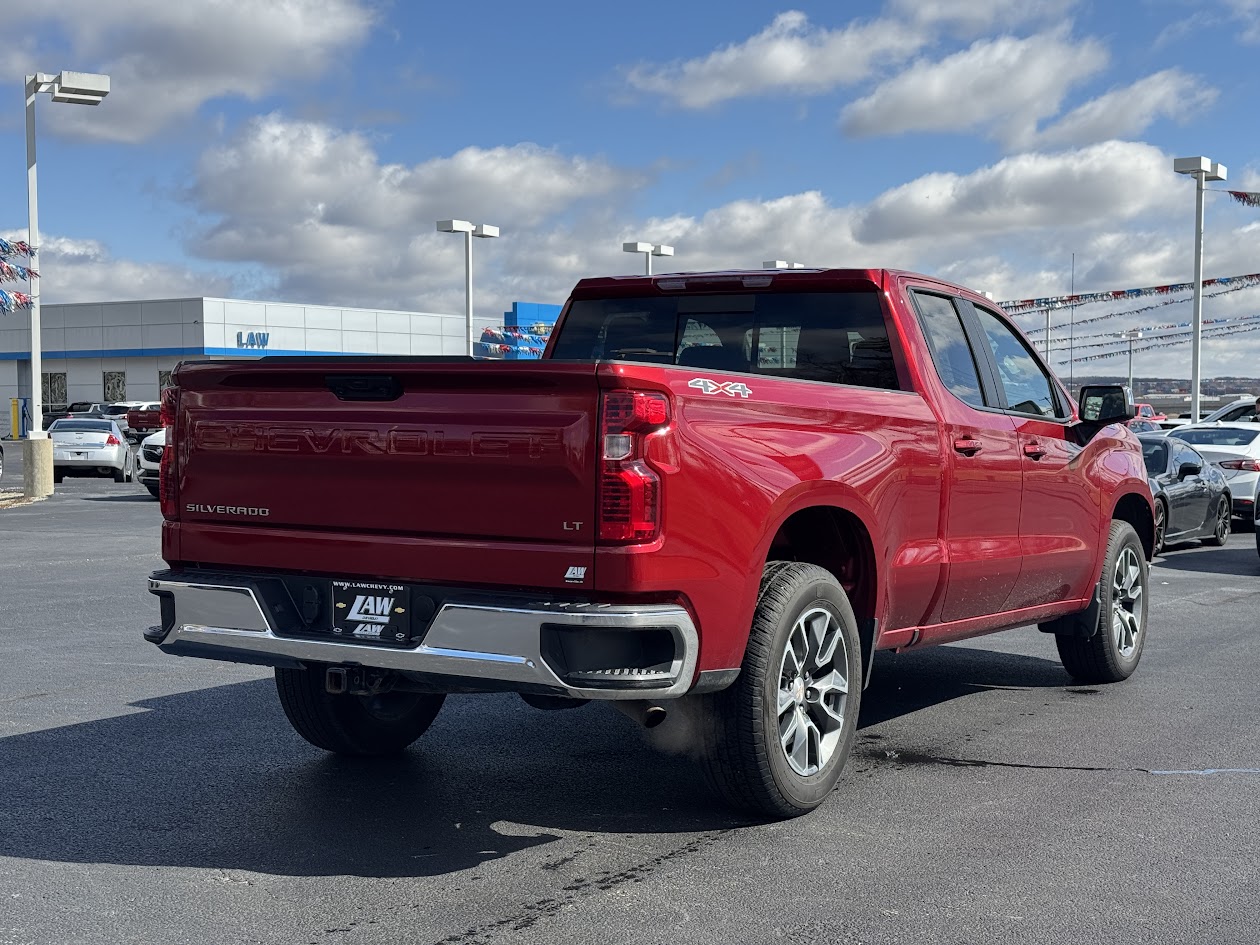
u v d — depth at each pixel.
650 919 3.88
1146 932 3.78
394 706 5.78
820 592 4.88
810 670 4.97
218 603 4.75
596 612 4.07
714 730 4.65
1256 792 5.26
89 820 4.86
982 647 8.90
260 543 4.74
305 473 4.64
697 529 4.29
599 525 4.12
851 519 5.18
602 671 4.14
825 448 4.96
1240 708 6.86
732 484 4.43
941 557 5.74
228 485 4.84
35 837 4.66
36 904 4.00
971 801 5.14
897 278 5.89
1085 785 5.38
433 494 4.38
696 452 4.32
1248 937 3.74
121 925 3.84
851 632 5.07
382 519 4.49
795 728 4.86
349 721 5.60
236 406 4.80
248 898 4.06
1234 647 8.76
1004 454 6.23
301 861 4.41
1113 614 7.44
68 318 63.84
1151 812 4.98
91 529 17.38
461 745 6.03
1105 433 7.39
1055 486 6.73
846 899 4.05
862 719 6.65
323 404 4.59
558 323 6.66
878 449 5.27
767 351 6.09
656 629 4.20
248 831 4.73
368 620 4.54
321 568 4.61
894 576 5.43
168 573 4.97
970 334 6.38
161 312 61.06
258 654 4.69
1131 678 7.72
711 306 6.24
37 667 7.75
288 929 3.81
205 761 5.71
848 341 5.90
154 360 62.38
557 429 4.17
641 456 4.15
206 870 4.32
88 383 64.44
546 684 4.11
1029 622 6.83
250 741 6.06
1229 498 16.69
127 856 4.46
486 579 4.29
